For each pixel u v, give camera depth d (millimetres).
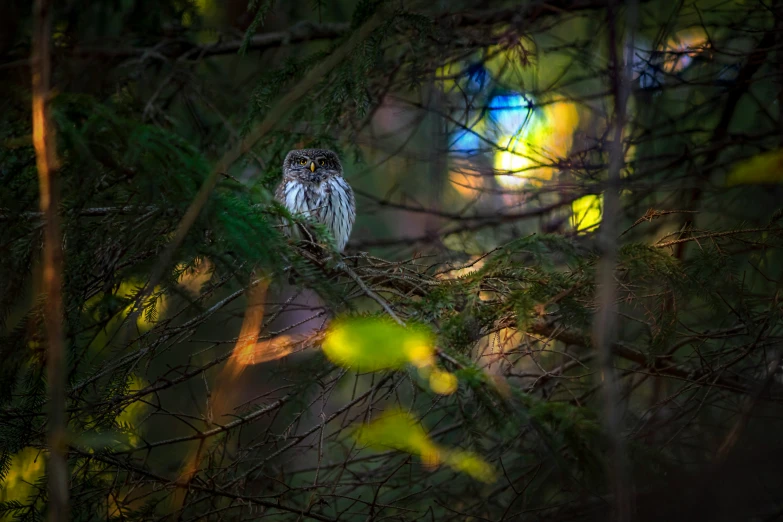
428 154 13211
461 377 5398
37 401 7000
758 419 8328
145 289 6504
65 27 10859
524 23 11234
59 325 5176
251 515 8180
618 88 7293
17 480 8828
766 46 11188
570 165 11602
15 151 7336
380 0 9547
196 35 13617
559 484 8195
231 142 11594
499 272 6688
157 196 6066
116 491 7340
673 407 9305
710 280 7242
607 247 5684
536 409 5273
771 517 7652
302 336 7207
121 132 5824
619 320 9414
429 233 13641
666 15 12328
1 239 6910
